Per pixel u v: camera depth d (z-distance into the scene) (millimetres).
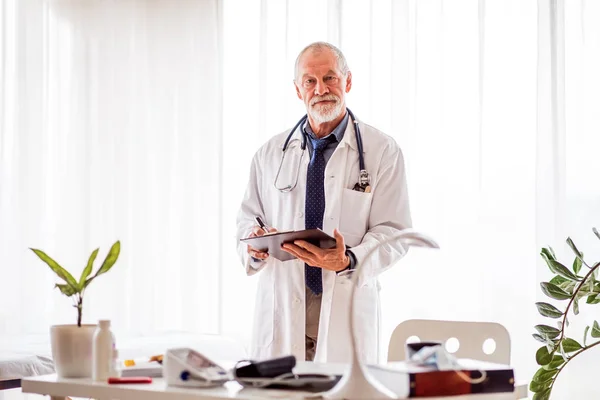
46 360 3072
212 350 3568
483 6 3473
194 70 4148
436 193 3537
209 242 4062
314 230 2105
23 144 4363
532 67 3404
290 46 3854
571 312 3232
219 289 3963
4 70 4410
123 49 4289
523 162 3400
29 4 4406
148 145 4227
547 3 3348
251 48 4004
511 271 3389
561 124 3299
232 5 4059
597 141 3268
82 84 4348
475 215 3475
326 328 2498
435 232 3523
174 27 4199
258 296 2658
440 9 3570
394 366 1623
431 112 3574
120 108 4277
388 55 3672
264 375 1660
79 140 4332
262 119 3893
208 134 4094
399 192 2580
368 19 3705
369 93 3672
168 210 4164
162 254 4160
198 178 4109
